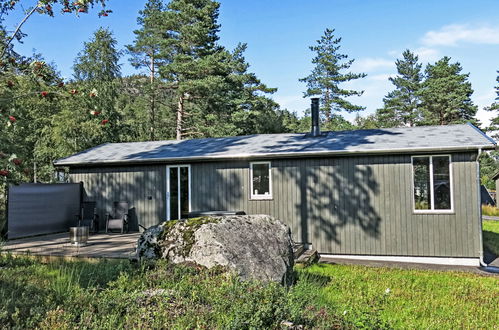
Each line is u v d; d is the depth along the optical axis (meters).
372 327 4.33
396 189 10.88
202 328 3.72
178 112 28.17
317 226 11.55
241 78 28.23
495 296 7.01
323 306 5.08
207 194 12.72
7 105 7.93
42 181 22.52
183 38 26.48
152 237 6.30
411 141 11.17
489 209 28.03
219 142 14.76
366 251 11.07
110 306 4.16
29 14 9.12
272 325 3.89
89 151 15.54
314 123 13.95
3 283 5.40
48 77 8.54
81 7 8.21
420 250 10.63
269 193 12.06
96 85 24.89
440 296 7.01
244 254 5.85
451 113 40.50
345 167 11.34
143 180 13.51
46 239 11.45
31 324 3.72
